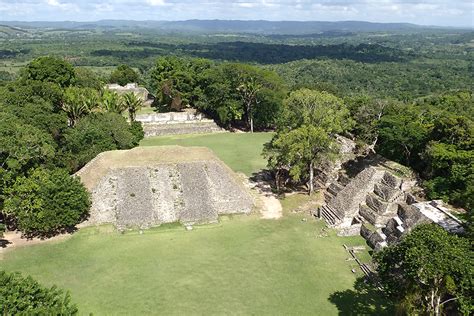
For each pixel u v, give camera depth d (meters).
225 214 44.66
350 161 52.31
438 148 41.72
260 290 31.19
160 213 42.47
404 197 40.75
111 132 56.78
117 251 36.53
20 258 35.19
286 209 46.34
